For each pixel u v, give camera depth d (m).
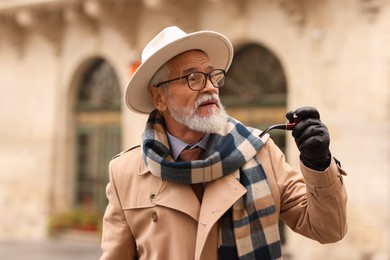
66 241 13.99
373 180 9.49
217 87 2.67
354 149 9.75
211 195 2.48
